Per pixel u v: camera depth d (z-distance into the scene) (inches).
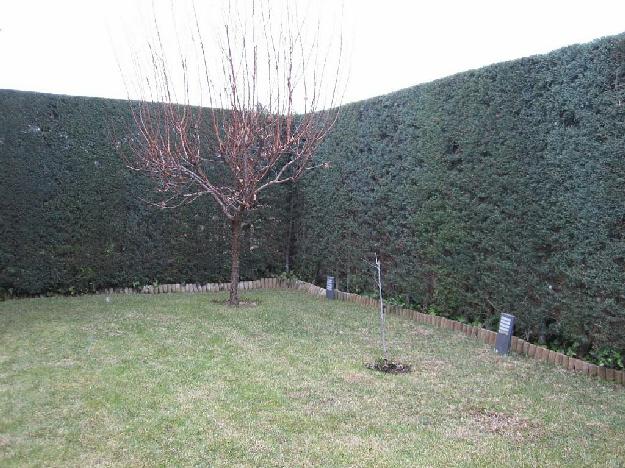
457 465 110.8
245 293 320.2
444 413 139.1
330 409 138.9
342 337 215.5
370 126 283.6
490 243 214.8
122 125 300.0
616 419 137.6
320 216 329.1
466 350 201.5
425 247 250.4
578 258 178.1
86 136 291.3
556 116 184.2
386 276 277.3
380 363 180.2
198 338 205.2
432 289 250.5
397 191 265.3
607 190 167.0
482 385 161.6
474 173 220.7
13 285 278.4
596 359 177.8
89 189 293.9
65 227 289.0
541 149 190.7
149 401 141.0
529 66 194.1
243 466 108.7
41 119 279.4
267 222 350.3
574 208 178.5
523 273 201.6
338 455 114.0
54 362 172.1
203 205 326.0
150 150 262.5
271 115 267.3
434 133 241.6
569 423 134.4
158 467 108.2
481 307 223.5
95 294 300.4
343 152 305.3
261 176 268.2
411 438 123.3
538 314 196.9
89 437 120.6
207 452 114.5
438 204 240.7
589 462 113.3
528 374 174.2
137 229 309.3
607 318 170.6
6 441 118.0
